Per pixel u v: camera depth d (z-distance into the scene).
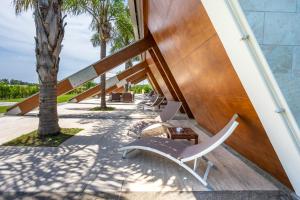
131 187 3.13
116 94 19.02
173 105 8.06
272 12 2.25
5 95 22.25
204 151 3.21
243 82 2.72
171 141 4.36
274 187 3.20
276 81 2.26
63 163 3.99
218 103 4.18
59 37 5.76
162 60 9.41
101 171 3.66
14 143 5.23
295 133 2.32
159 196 2.91
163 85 14.41
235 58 2.59
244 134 3.70
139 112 11.77
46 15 5.52
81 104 16.09
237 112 3.50
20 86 24.69
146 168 3.83
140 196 2.89
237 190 3.10
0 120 8.59
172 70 7.35
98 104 16.19
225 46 2.67
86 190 3.00
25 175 3.44
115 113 11.17
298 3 2.25
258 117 2.87
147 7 6.47
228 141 4.96
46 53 5.64
